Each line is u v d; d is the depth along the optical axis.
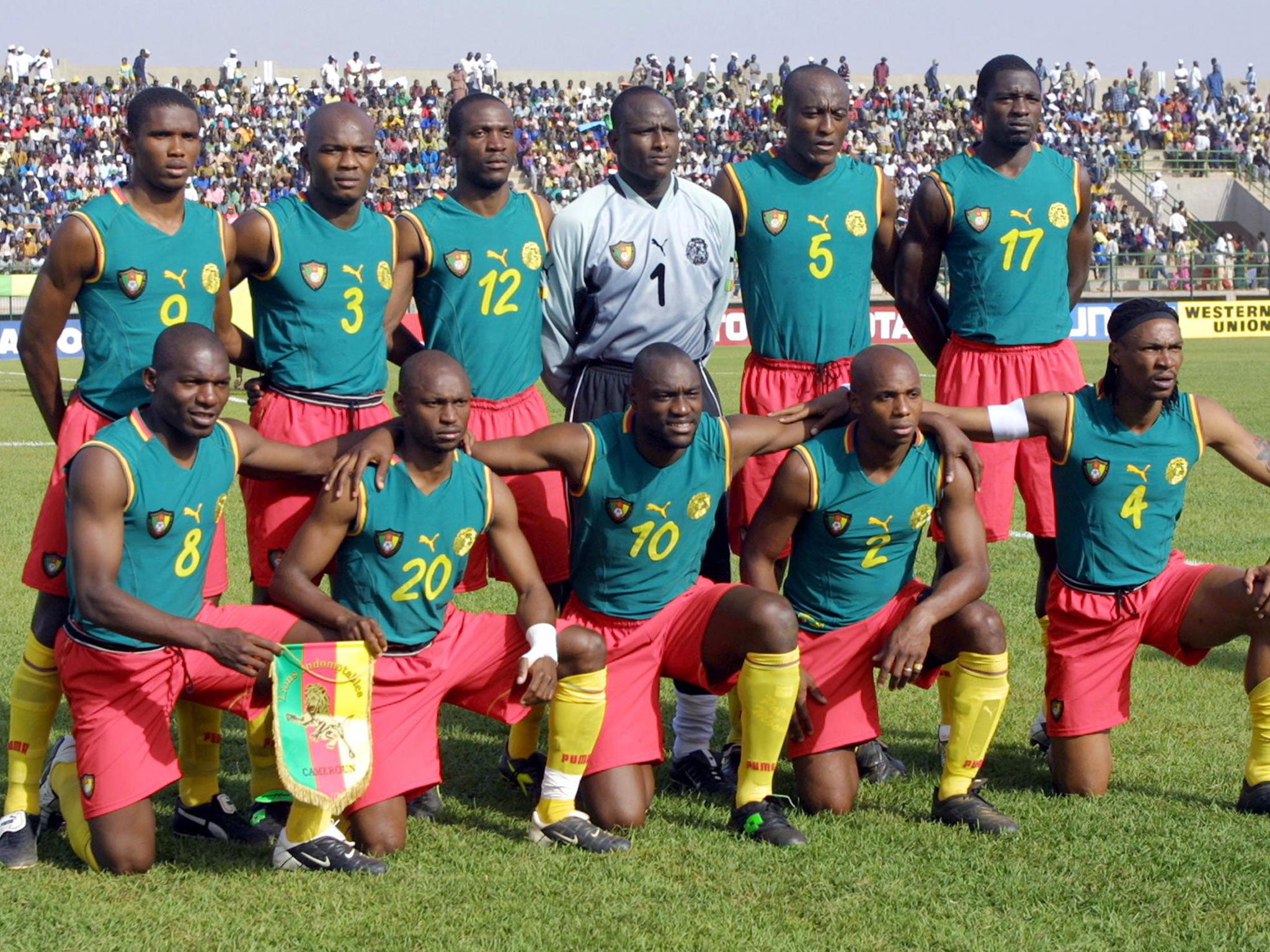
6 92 42.91
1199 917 4.09
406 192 40.00
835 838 4.75
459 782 5.49
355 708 4.51
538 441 4.91
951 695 4.94
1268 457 5.25
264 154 41.69
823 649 5.14
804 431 5.08
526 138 44.31
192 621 4.27
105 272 4.95
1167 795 5.18
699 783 5.41
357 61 47.59
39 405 5.20
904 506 5.02
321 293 5.45
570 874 4.43
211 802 4.90
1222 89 50.41
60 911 4.16
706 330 5.95
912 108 47.78
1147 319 4.95
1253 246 43.88
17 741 4.75
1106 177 44.22
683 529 4.98
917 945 3.90
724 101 48.34
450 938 3.95
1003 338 6.30
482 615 5.03
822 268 6.10
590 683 4.69
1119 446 5.13
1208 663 7.01
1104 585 5.16
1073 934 3.97
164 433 4.46
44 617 4.80
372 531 4.66
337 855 4.46
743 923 4.04
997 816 4.82
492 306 5.82
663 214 5.75
